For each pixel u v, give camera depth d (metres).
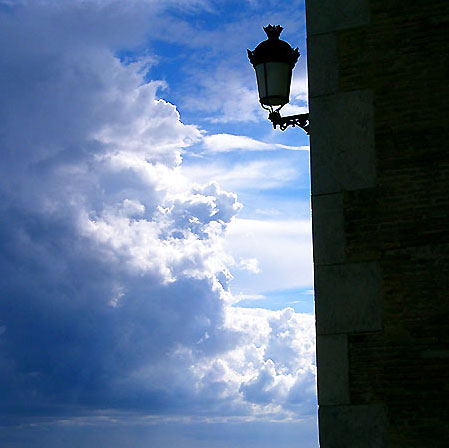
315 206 6.57
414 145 6.40
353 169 6.53
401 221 6.32
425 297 6.12
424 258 6.19
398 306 6.18
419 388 6.00
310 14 6.90
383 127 6.52
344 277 6.37
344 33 6.76
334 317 6.33
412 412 5.98
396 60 6.58
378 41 6.66
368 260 6.34
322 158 6.63
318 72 6.78
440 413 5.91
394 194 6.38
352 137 6.58
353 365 6.21
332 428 6.15
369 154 6.51
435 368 5.99
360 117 6.59
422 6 6.59
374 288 6.28
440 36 6.50
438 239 6.18
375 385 6.11
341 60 6.73
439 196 6.25
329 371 6.25
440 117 6.38
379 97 6.57
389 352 6.13
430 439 5.90
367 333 6.22
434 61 6.48
